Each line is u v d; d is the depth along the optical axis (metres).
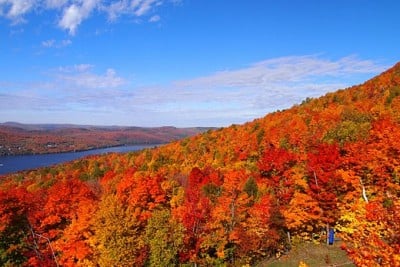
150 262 35.53
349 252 14.12
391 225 13.29
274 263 37.59
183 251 37.72
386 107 72.94
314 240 39.56
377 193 37.31
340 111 86.12
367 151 41.94
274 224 40.81
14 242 37.38
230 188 43.25
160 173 76.12
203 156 101.69
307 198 38.91
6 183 121.56
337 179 38.03
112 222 34.28
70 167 137.38
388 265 12.70
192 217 39.91
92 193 51.28
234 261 39.91
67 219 42.34
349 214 34.03
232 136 112.06
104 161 139.50
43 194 61.25
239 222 40.41
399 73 111.94
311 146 63.31
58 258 37.56
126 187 53.44
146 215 42.19
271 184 46.06
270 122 108.62
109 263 33.38
